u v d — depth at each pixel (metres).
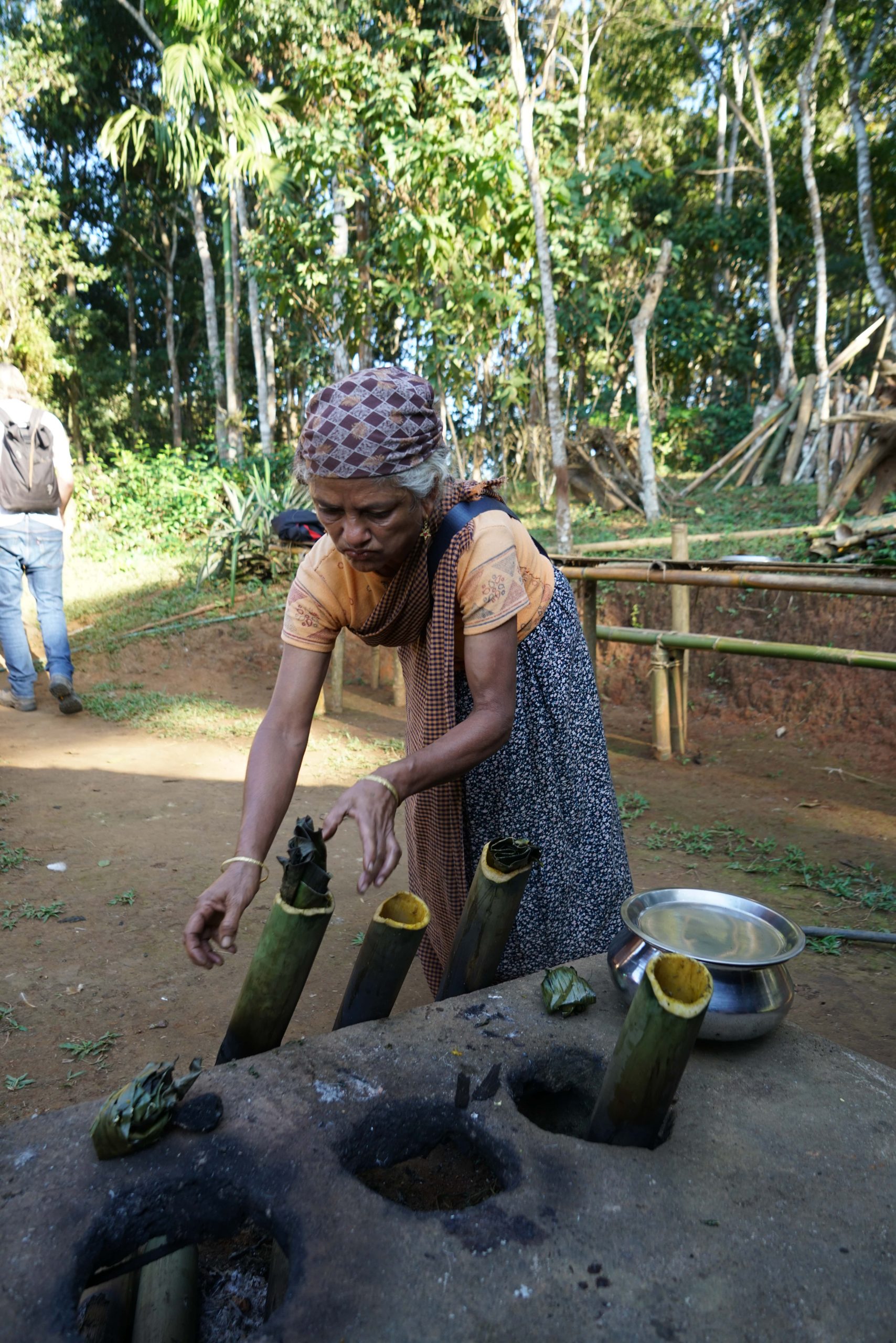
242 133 9.86
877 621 5.49
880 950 2.95
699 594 6.31
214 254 20.89
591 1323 0.90
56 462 5.70
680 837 3.88
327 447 1.33
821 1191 1.08
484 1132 1.16
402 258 9.02
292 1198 1.04
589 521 10.99
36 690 6.57
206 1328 1.26
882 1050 2.38
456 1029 1.37
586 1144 1.15
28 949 2.88
